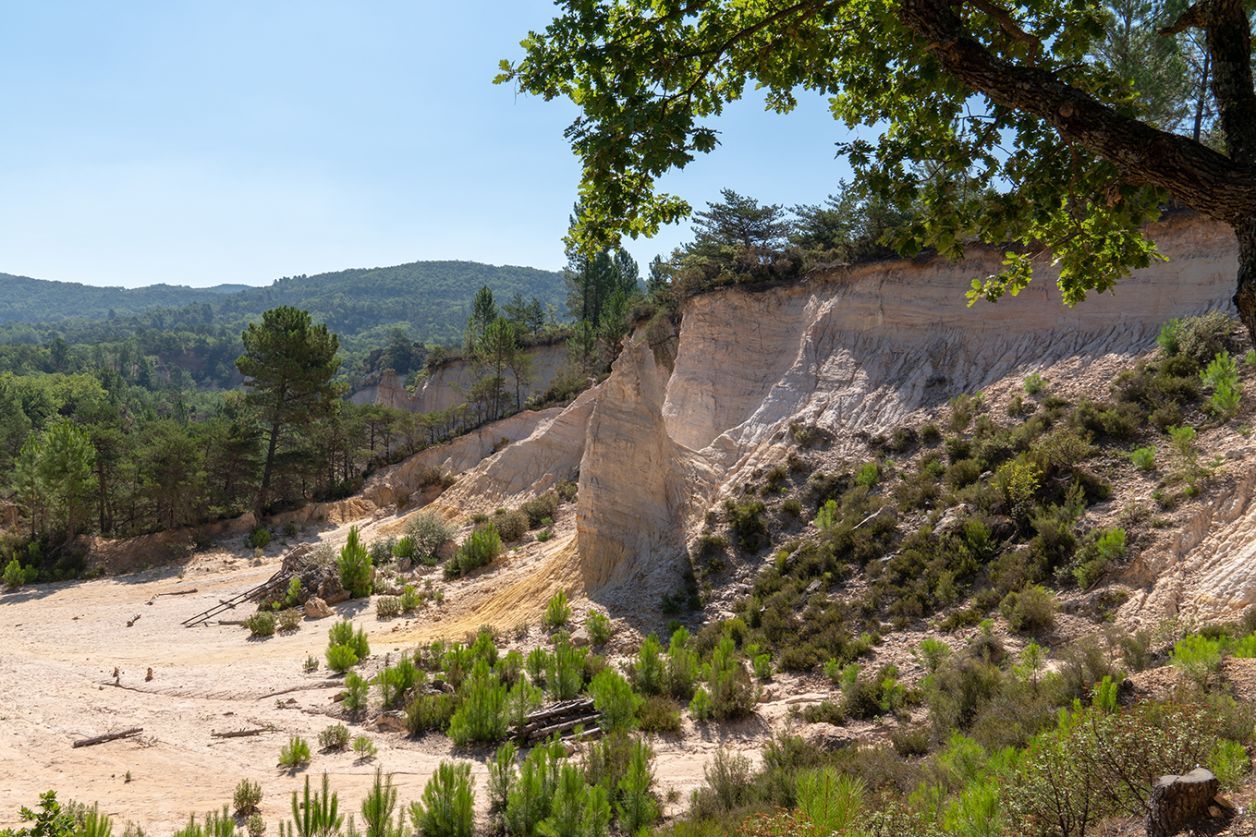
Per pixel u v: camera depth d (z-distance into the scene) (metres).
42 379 132.00
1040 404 26.89
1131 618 17.81
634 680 21.03
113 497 60.00
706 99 8.30
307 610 35.31
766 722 18.34
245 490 62.25
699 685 20.53
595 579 28.98
